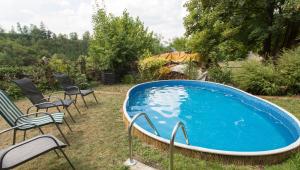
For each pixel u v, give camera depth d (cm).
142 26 1520
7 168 249
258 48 1436
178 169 318
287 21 1094
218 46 1332
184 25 1459
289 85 803
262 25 1160
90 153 376
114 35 1152
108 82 1096
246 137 507
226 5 1211
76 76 986
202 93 938
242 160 337
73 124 520
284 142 480
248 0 1144
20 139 448
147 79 1151
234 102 800
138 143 406
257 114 668
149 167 326
